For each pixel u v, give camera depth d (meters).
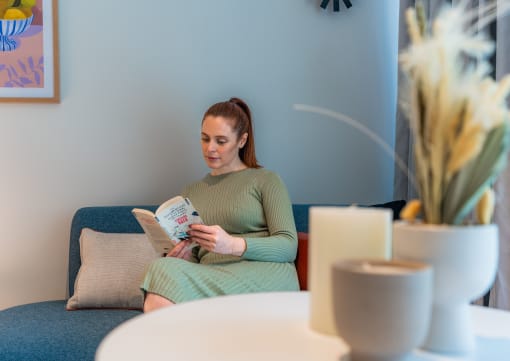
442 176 0.92
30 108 2.70
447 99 0.89
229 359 0.86
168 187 2.83
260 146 2.92
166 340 0.94
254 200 2.34
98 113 2.76
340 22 2.98
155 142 2.81
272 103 2.93
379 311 0.78
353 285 0.79
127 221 2.58
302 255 2.31
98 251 2.33
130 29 2.79
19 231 2.70
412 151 2.81
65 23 2.72
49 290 2.72
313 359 0.86
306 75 2.96
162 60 2.82
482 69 0.90
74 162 2.74
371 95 3.02
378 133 3.03
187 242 2.12
